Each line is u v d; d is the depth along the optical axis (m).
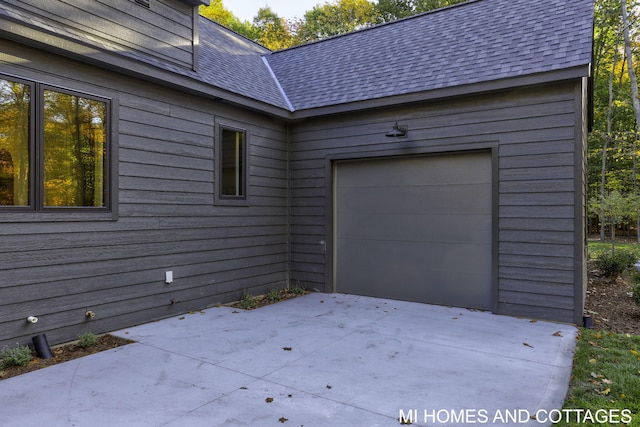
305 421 2.51
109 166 4.40
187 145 5.32
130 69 4.41
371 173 6.45
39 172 3.80
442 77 5.60
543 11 5.90
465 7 7.06
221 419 2.54
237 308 5.64
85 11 4.20
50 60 3.88
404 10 20.33
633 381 3.06
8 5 3.54
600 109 18.00
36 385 3.05
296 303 5.97
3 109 3.62
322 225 6.80
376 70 6.62
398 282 6.22
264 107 6.23
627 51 11.26
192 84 5.14
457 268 5.72
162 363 3.50
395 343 4.05
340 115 6.56
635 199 10.38
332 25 22.62
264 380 3.14
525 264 5.07
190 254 5.38
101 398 2.83
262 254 6.59
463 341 4.12
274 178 6.84
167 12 5.16
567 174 4.80
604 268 7.91
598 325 4.77
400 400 2.81
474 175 5.59
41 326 3.83
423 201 6.00
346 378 3.18
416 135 5.87
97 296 4.31
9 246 3.61
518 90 5.11
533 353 3.75
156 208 4.93
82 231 4.16
